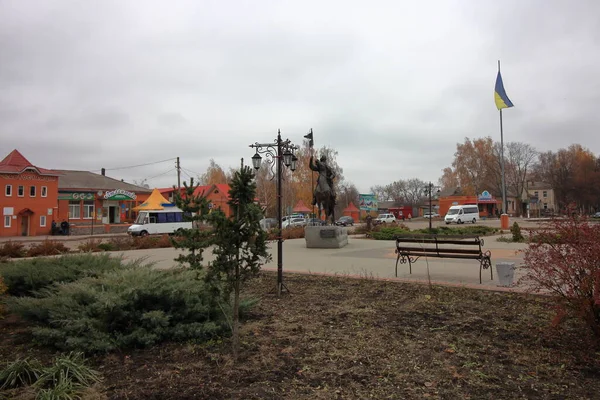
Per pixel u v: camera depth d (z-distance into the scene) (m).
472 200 80.00
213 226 4.16
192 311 5.15
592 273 4.13
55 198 42.97
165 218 37.03
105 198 47.66
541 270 4.72
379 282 8.63
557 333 4.98
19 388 3.64
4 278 6.93
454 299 6.90
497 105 34.09
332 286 8.38
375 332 5.16
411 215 93.81
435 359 4.24
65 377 3.67
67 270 7.43
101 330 4.77
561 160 86.19
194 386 3.65
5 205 39.66
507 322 5.50
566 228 4.47
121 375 3.94
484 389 3.55
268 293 7.84
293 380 3.76
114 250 20.11
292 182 63.75
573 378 3.76
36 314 5.32
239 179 4.12
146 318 4.84
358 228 31.83
